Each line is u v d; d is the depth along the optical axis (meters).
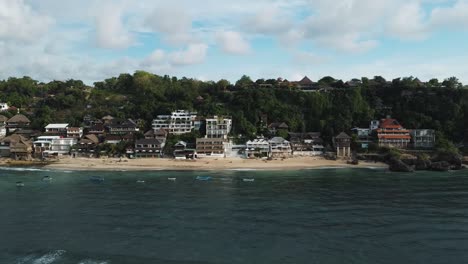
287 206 74.56
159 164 140.38
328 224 62.50
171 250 51.38
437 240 54.94
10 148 156.75
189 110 192.25
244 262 47.50
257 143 160.25
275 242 54.31
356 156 155.50
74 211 70.75
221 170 130.38
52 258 48.94
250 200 80.06
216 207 73.81
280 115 192.62
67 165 137.50
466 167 139.25
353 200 79.75
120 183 101.88
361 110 194.38
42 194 86.19
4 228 60.66
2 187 94.88
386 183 101.81
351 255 49.69
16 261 48.16
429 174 122.06
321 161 150.00
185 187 95.88
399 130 164.88
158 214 68.81
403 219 65.19
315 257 49.06
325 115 194.38
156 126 180.25
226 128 172.12
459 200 79.50
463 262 47.50
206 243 53.94
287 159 153.00
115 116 197.38
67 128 172.62
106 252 50.75
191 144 164.75
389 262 47.50
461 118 175.38
